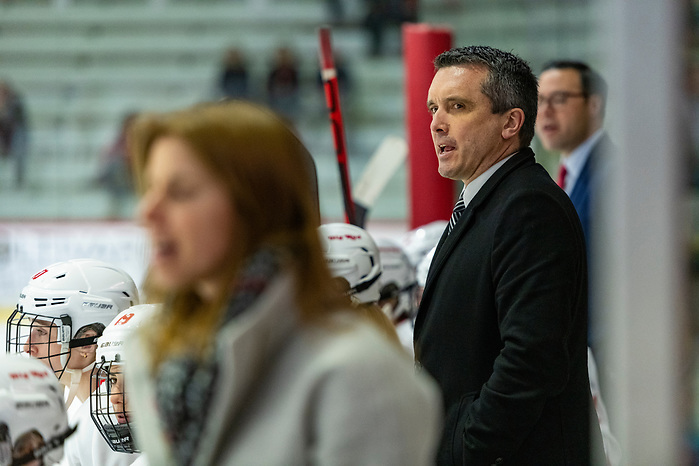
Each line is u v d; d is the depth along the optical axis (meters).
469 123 5.29
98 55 30.19
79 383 5.66
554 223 4.86
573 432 5.02
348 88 26.69
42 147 24.78
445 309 5.09
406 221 22.22
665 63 2.69
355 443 2.54
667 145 2.70
